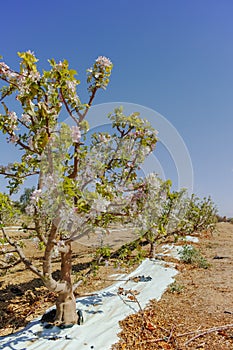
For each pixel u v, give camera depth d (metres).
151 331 4.00
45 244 3.72
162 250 10.03
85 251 9.76
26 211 3.40
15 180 3.67
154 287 6.02
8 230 9.60
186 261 8.47
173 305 5.05
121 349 3.50
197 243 12.20
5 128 3.38
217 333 3.96
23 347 3.54
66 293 4.13
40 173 3.29
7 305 5.16
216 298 5.42
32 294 5.64
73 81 3.32
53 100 3.14
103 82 3.69
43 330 3.96
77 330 3.94
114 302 5.04
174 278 6.78
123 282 6.32
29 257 8.51
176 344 3.66
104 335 3.81
